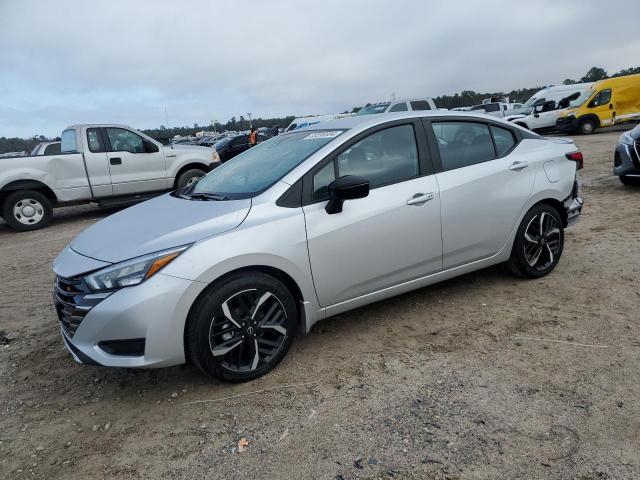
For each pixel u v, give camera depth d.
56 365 3.56
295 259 3.10
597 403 2.62
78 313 2.80
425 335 3.55
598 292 4.02
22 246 7.96
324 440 2.51
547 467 2.21
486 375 2.97
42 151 11.25
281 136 4.24
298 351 3.45
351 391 2.92
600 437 2.37
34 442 2.70
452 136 3.94
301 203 3.21
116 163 9.87
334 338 3.60
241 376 3.04
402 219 3.49
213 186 3.82
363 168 3.48
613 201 7.27
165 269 2.76
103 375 3.37
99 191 9.79
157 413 2.88
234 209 3.10
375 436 2.51
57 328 4.25
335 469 2.30
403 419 2.62
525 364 3.05
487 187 3.93
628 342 3.20
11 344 3.97
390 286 3.59
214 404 2.91
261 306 3.05
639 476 2.12
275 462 2.39
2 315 4.65
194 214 3.17
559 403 2.64
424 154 3.73
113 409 2.96
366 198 3.40
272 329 3.11
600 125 20.44
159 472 2.39
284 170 3.38
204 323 2.85
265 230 3.02
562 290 4.13
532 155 4.27
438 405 2.71
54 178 9.34
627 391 2.70
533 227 4.30
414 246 3.59
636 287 4.04
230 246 2.88
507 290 4.23
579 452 2.28
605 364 2.97
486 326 3.61
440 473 2.23
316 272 3.21
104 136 9.83
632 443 2.31
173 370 3.35
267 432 2.62
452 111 4.05
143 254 2.81
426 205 3.60
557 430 2.44
